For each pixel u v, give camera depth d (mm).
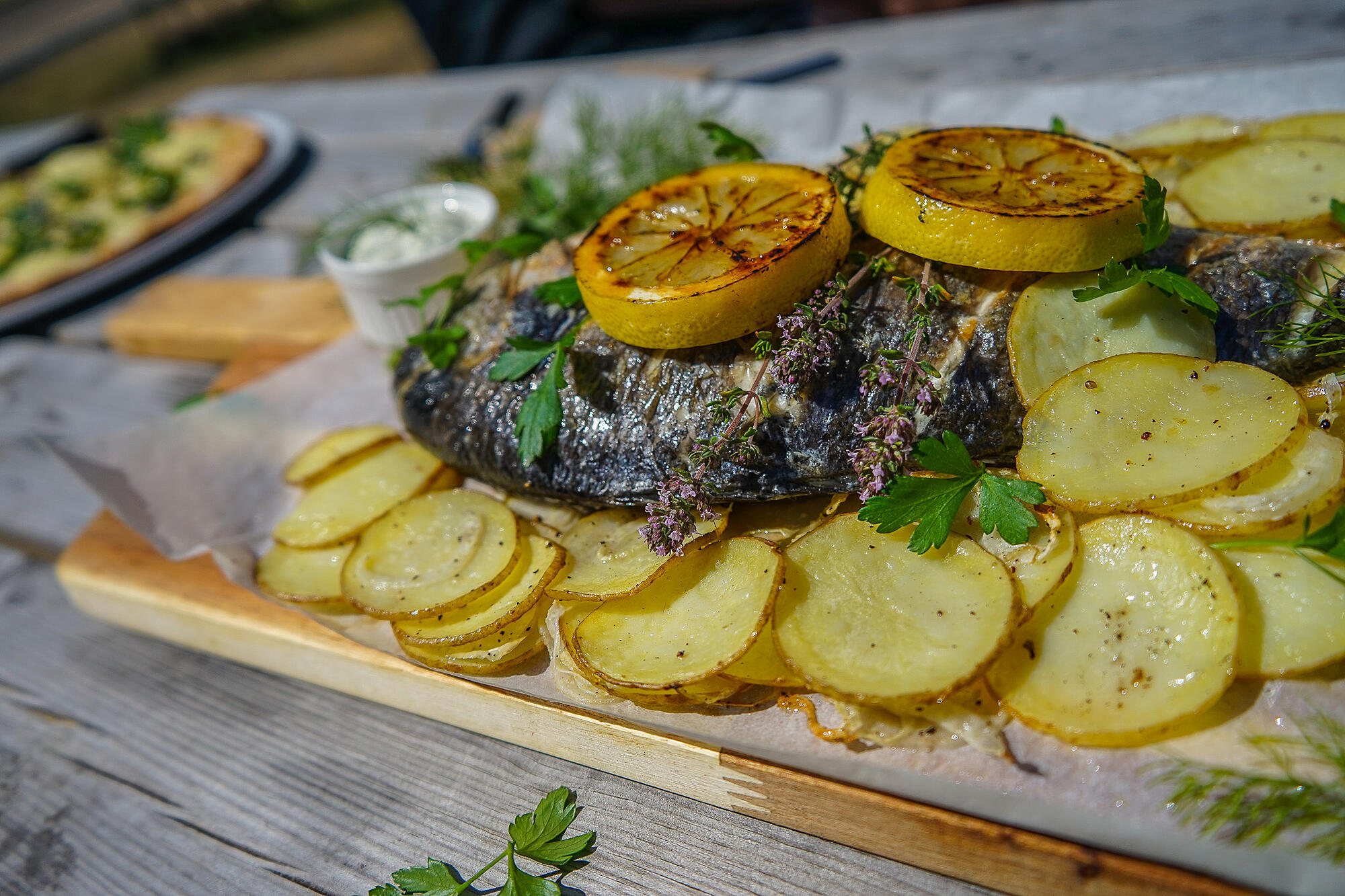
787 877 227
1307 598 212
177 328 434
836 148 400
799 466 250
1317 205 267
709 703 235
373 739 272
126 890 253
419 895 232
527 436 264
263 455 345
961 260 237
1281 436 217
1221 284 242
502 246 313
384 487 303
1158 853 201
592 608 251
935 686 210
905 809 215
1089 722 208
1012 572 223
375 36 1415
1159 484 222
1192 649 210
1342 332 235
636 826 240
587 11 797
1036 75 420
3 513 378
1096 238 232
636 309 242
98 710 300
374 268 353
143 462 337
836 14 692
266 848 253
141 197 563
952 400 243
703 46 559
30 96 1627
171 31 1631
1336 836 190
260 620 287
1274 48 385
